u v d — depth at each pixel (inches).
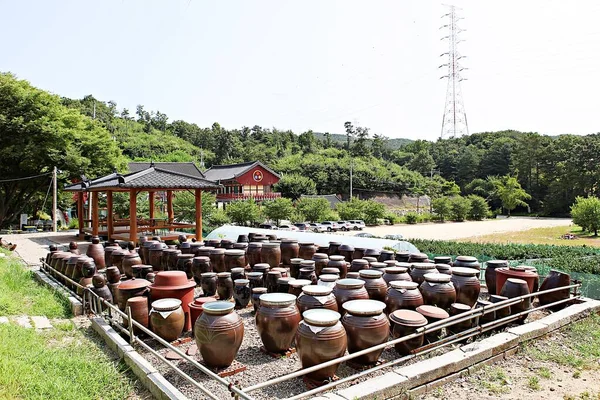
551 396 185.9
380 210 1800.0
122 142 2851.9
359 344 206.5
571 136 2642.7
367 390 170.9
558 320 268.7
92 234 702.5
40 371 184.9
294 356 230.1
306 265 315.6
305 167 2605.8
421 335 217.3
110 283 313.0
